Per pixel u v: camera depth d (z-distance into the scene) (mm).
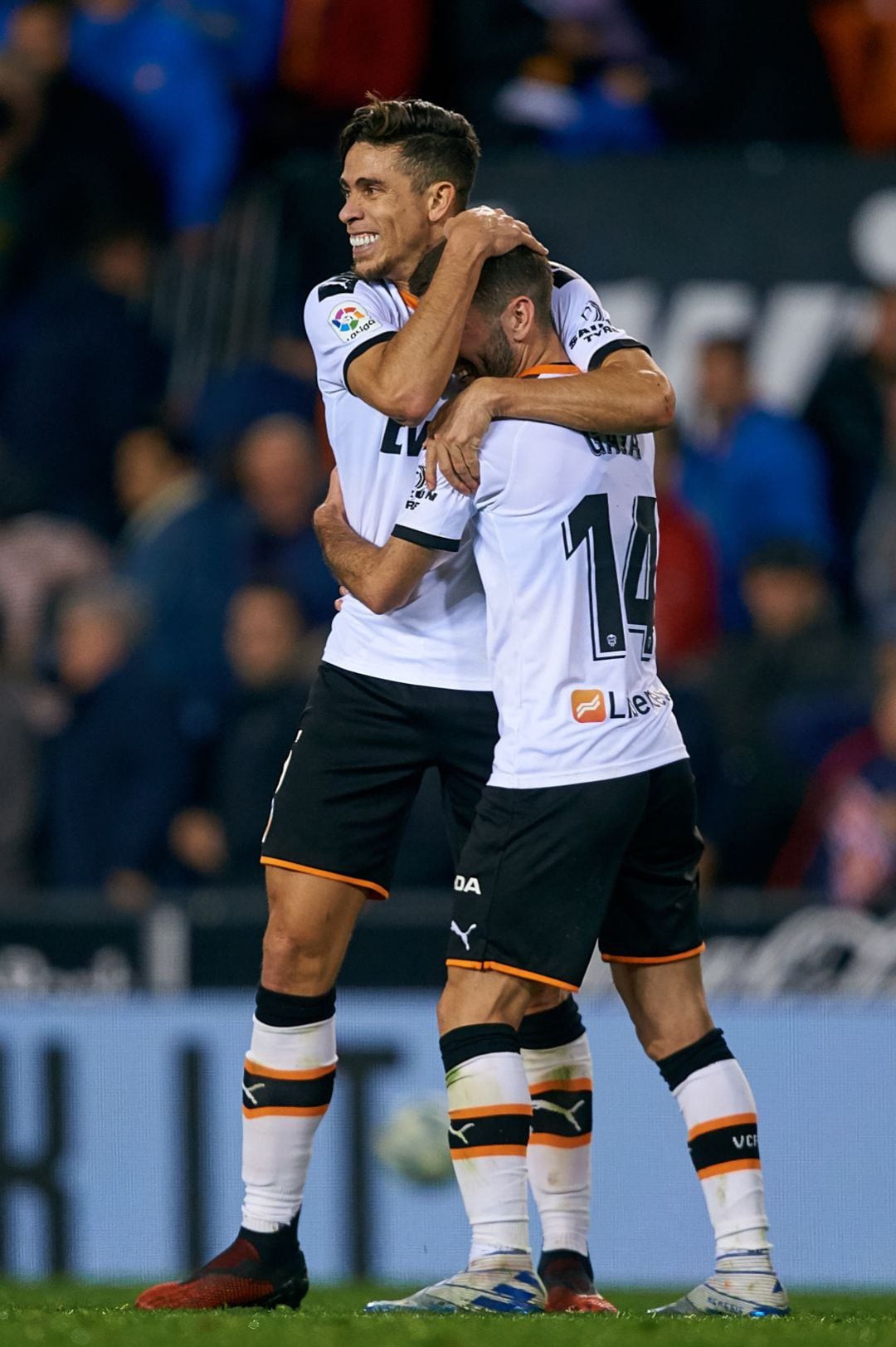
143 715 26156
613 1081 19672
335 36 32188
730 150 32188
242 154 32062
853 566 28969
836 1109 19859
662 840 11570
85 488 29719
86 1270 19750
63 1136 20016
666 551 28203
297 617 26484
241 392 29469
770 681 26672
